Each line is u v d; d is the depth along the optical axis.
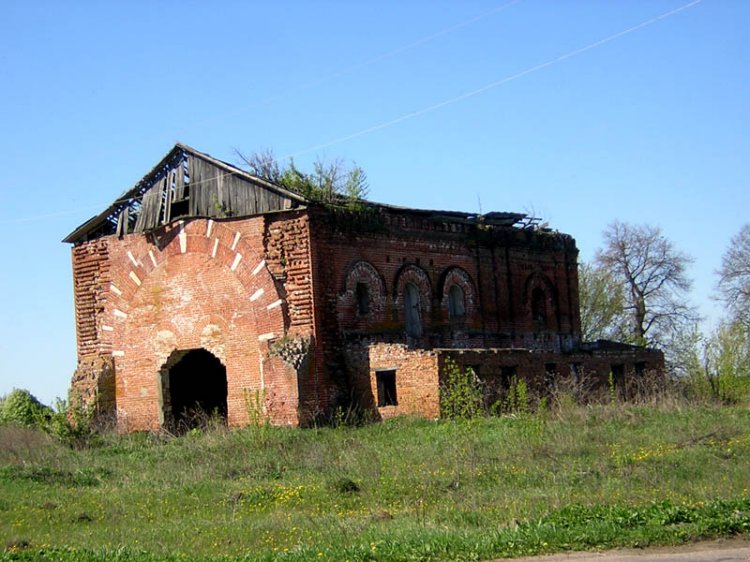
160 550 17.50
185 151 37.56
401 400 33.81
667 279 64.81
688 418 30.34
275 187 35.16
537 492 20.69
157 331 37.88
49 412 37.03
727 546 15.45
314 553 15.66
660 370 45.12
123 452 32.12
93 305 40.00
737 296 63.62
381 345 34.50
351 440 30.16
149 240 38.28
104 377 38.81
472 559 15.12
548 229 46.91
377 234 37.84
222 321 36.12
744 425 28.77
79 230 39.97
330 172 42.66
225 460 28.61
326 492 22.67
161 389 37.72
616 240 65.62
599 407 32.47
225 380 40.69
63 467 28.48
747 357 38.88
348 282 36.28
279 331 34.81
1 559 16.45
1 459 30.59
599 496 19.75
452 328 40.59
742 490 19.84
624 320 64.31
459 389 31.50
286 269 35.09
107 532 19.69
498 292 43.28
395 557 15.19
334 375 35.03
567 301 47.34
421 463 24.97
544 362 37.50
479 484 22.33
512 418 30.95
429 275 39.97
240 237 35.91
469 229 42.25
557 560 14.94
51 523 21.09
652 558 14.74
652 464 23.23
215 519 20.62
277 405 34.22
